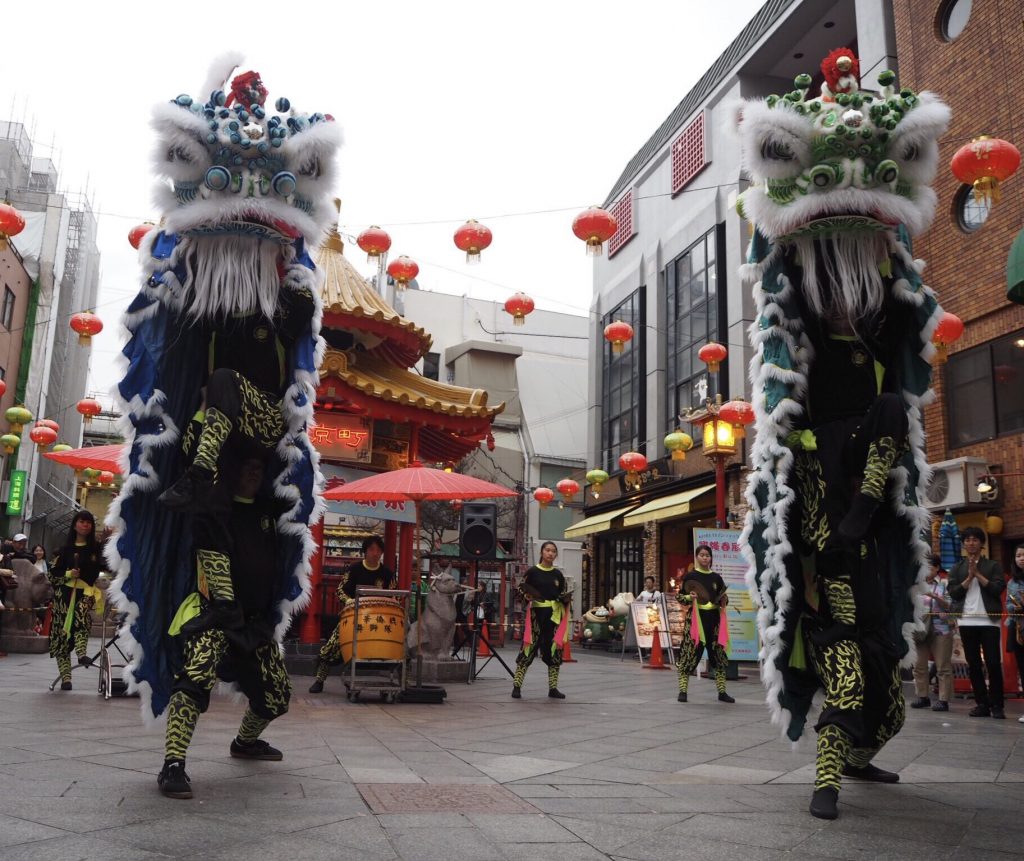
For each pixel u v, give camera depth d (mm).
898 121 3715
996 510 12773
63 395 32469
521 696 9336
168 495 3408
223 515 3713
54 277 27766
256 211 3691
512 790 3799
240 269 3795
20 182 30734
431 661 10969
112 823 2869
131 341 3762
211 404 3666
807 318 4062
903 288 3896
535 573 9383
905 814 3520
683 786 4039
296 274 3945
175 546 3854
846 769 4312
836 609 3768
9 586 12555
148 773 3805
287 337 4043
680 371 23875
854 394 4004
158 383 3734
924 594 3982
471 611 12055
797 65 21641
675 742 5816
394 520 12023
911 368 4004
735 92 22109
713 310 22266
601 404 28922
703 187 23312
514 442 32938
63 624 7977
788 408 3885
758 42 21047
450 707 8023
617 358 28031
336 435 11422
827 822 3316
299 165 3803
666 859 2729
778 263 4059
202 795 3395
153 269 3746
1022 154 12734
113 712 6312
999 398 13000
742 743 5824
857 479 3881
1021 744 6254
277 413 3945
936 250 14102
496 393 33031
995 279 13023
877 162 3750
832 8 19344
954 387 13742
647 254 26141
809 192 3783
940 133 3777
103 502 31672
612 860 2693
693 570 9656
